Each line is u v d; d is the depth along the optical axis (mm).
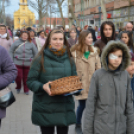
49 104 3102
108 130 2871
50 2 33719
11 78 2988
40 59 3096
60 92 2943
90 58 4230
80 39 4199
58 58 3129
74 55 4238
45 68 3092
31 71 3119
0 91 2963
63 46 3193
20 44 7246
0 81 2908
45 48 3178
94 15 35219
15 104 6230
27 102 6445
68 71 3166
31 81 3117
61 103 3121
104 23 4809
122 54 2883
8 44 8227
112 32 4855
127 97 2980
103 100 2918
